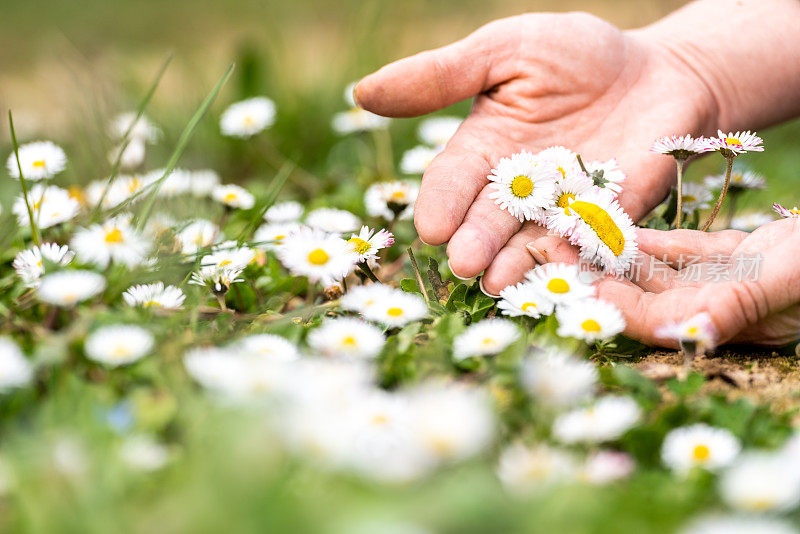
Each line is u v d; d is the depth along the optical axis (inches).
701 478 20.4
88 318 22.6
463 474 19.9
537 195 24.6
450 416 19.8
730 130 28.8
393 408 20.7
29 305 23.7
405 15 51.9
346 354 22.4
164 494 19.7
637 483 20.5
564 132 27.0
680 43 28.5
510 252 24.7
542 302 23.6
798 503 19.9
